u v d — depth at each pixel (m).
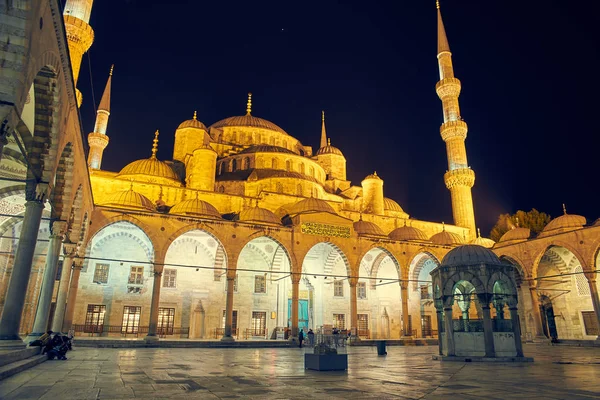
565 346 37.25
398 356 23.92
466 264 20.81
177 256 40.84
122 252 39.16
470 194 57.12
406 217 60.16
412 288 50.03
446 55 60.53
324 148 66.94
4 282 32.09
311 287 45.66
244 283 42.69
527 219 69.88
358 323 46.62
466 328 21.66
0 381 10.59
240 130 62.06
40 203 15.38
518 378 12.62
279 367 16.08
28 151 16.64
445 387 10.61
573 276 45.09
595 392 9.80
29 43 10.48
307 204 43.59
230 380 11.79
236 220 39.22
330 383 11.32
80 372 13.12
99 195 41.50
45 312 20.80
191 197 44.59
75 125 19.62
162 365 16.27
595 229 38.03
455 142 57.66
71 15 36.06
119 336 37.19
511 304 20.56
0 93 9.95
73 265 31.23
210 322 40.22
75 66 35.53
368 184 54.47
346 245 41.25
